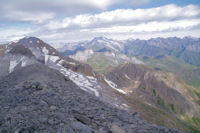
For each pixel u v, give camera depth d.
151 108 118.88
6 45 174.38
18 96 16.08
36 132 8.72
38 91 18.67
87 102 18.22
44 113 11.72
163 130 11.94
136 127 12.49
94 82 103.75
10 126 8.95
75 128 9.80
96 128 11.01
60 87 23.48
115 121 13.18
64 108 14.09
